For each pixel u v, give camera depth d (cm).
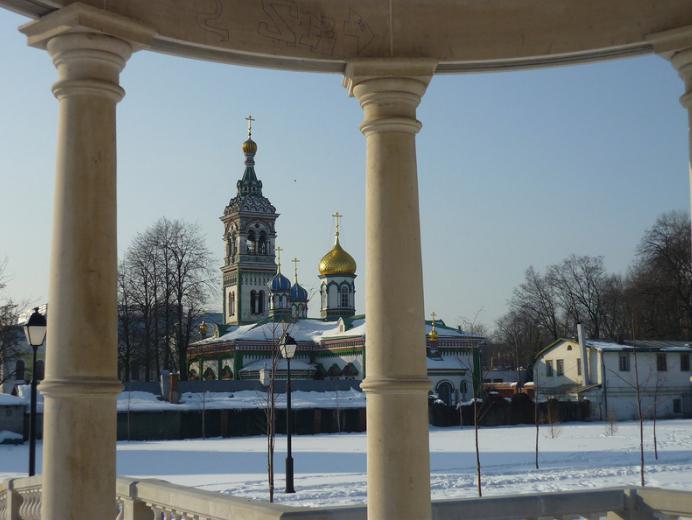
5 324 6575
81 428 695
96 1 741
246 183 11769
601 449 4559
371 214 809
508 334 12225
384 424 771
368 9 841
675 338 8525
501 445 5034
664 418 8000
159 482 899
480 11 848
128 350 7650
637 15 825
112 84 739
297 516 689
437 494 2744
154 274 7725
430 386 782
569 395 8156
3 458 4759
